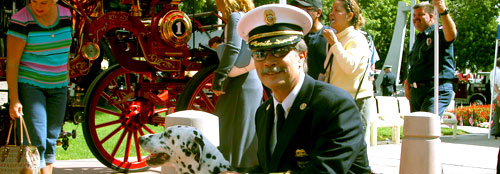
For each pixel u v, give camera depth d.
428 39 5.57
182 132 2.21
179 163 2.22
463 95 27.05
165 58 5.64
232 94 4.67
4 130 4.69
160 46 5.54
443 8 5.33
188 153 2.20
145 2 5.80
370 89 4.38
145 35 5.57
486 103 26.42
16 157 3.75
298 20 2.35
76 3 5.53
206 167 2.20
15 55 4.05
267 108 2.55
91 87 6.07
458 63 37.09
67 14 4.27
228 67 4.54
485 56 36.12
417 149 3.95
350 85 4.16
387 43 35.56
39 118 4.13
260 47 2.31
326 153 2.21
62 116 4.39
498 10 36.75
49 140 4.32
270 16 2.32
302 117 2.31
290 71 2.32
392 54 22.55
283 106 2.40
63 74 4.29
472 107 15.85
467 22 35.94
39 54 4.13
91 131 6.02
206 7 21.14
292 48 2.33
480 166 7.05
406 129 4.01
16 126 4.16
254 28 2.35
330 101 2.28
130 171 6.29
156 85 6.04
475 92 26.84
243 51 4.56
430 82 5.59
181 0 5.66
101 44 5.96
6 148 3.77
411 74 5.80
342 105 2.28
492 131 10.34
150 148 2.20
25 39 4.08
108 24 5.46
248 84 4.70
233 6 4.67
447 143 10.04
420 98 5.70
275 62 2.31
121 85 7.59
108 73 6.19
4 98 6.80
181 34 5.56
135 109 6.49
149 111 6.26
